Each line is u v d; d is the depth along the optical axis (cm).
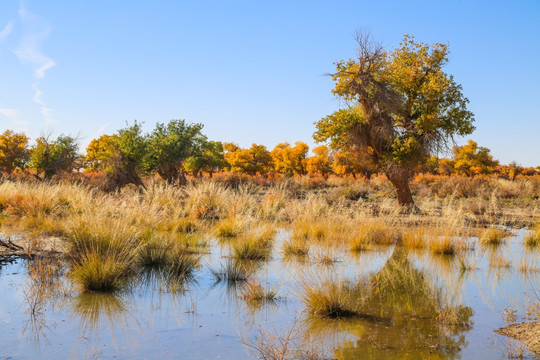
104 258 800
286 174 6119
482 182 3656
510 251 1167
